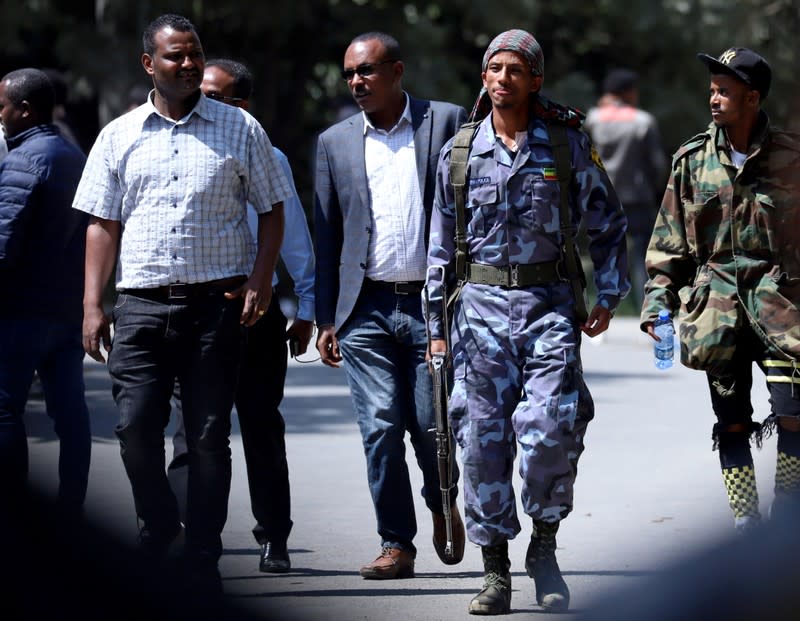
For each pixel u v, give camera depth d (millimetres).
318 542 21453
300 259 20469
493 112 17562
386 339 19609
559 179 17391
